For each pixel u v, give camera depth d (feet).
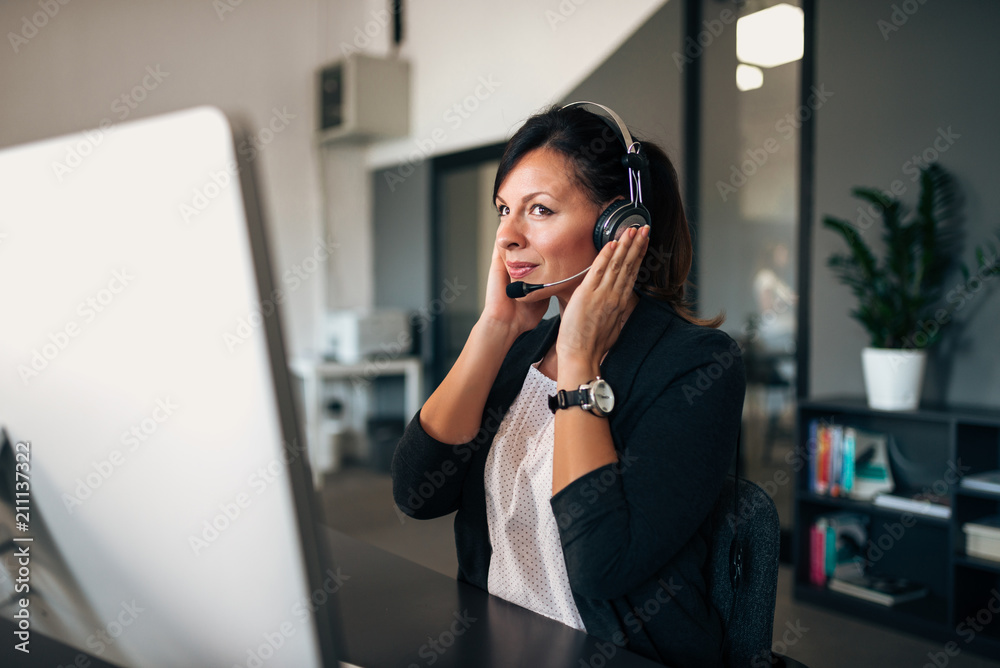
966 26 9.12
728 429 2.68
